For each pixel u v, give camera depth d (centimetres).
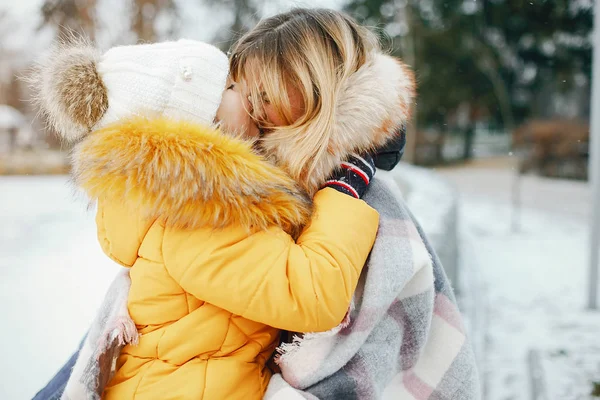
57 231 717
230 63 115
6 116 2027
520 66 2638
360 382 100
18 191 1236
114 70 95
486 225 932
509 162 2712
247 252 89
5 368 267
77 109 95
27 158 1830
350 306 98
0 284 422
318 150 98
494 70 2467
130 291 98
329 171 101
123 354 97
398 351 107
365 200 108
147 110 94
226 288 88
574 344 325
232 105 107
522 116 2655
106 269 474
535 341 340
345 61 101
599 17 378
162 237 93
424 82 2433
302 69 101
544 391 247
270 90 104
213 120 103
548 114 2612
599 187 402
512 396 265
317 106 101
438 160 2841
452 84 2519
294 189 95
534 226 911
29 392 242
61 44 105
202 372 94
